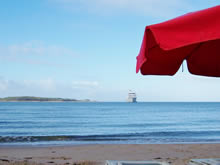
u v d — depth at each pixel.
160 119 47.81
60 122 39.59
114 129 29.80
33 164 7.90
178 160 9.20
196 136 21.23
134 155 10.96
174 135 22.02
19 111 75.94
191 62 4.62
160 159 9.59
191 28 2.39
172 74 4.61
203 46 4.25
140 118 50.50
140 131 26.84
